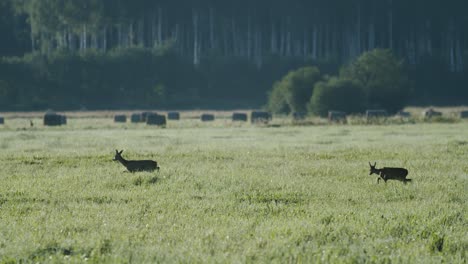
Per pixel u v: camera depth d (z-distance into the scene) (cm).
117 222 4784
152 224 4709
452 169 8188
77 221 4800
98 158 9662
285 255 3762
